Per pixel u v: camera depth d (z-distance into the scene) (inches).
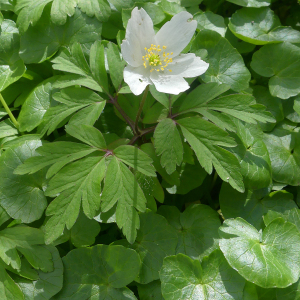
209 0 15.7
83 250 11.9
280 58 14.3
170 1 15.0
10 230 11.9
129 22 11.2
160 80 11.4
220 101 12.1
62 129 13.6
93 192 11.5
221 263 12.1
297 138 13.8
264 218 12.9
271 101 14.2
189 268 12.0
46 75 14.1
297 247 12.1
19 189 12.0
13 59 13.5
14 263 11.6
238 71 13.7
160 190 12.4
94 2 13.4
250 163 12.8
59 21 13.2
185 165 13.1
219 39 13.8
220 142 11.8
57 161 11.5
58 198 11.4
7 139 12.9
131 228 11.4
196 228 12.7
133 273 11.8
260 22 15.0
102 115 13.4
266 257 11.9
